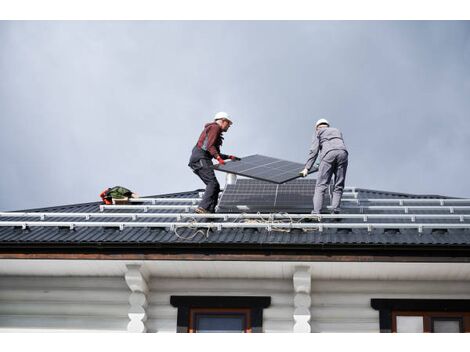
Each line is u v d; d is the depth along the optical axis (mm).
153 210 17281
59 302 14727
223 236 14516
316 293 14500
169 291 14656
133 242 14062
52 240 14266
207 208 15992
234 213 16297
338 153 16141
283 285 14531
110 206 16938
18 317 14672
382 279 14500
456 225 14508
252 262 14008
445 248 13625
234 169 16344
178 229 14953
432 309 14273
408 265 13938
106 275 14820
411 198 17984
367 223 14977
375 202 17250
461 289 14406
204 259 13969
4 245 14266
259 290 14531
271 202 16500
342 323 14289
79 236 14641
